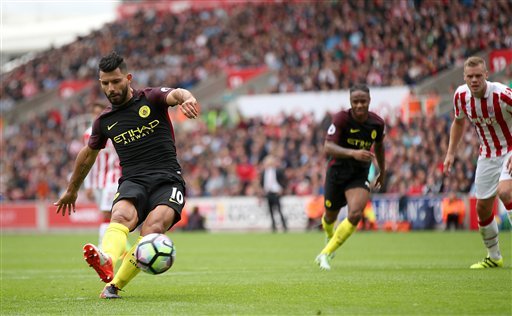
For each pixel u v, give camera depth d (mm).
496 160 24781
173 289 20891
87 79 112000
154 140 18422
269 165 64438
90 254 16562
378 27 86188
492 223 25453
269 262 32250
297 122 78562
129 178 18391
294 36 95438
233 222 69375
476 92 24062
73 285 23578
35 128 100000
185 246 46031
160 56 105688
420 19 83812
